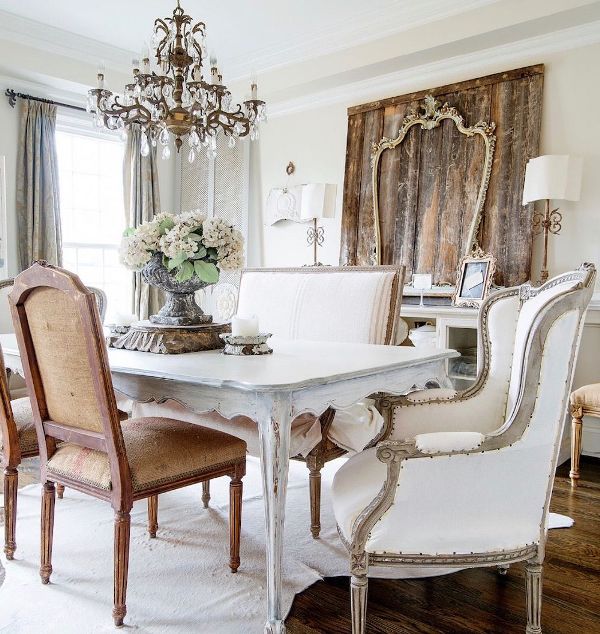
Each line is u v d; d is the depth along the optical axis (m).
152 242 2.17
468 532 1.43
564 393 1.45
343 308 2.82
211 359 1.95
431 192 4.01
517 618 1.71
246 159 5.12
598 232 3.38
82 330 1.55
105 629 1.61
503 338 1.85
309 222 4.77
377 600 1.81
